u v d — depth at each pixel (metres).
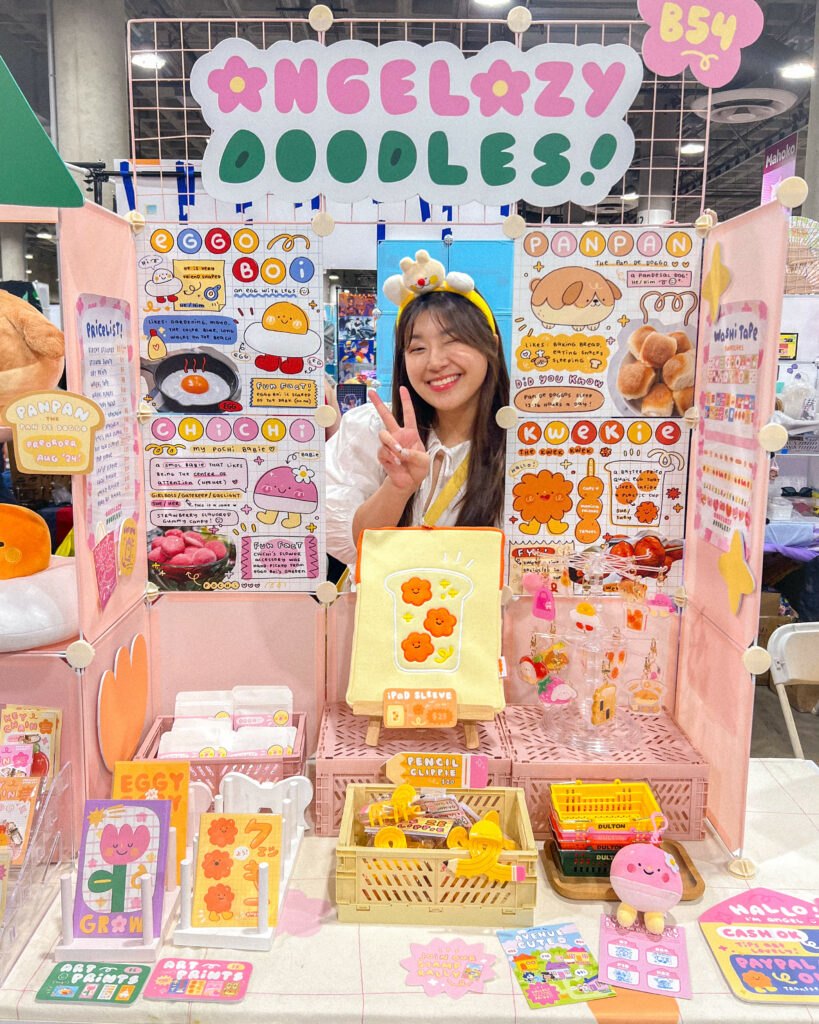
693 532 1.64
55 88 4.83
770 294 1.29
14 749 1.35
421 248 1.57
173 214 2.37
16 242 6.16
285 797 1.44
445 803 1.38
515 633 1.70
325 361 1.68
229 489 1.64
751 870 1.40
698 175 8.20
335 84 1.46
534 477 1.64
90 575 1.36
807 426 3.42
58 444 1.26
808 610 3.55
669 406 1.62
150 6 5.05
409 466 1.59
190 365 1.59
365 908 1.26
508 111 1.48
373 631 1.55
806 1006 1.10
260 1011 1.08
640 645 1.72
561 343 1.60
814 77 4.93
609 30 5.16
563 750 1.51
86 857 1.24
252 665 1.71
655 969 1.16
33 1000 1.10
